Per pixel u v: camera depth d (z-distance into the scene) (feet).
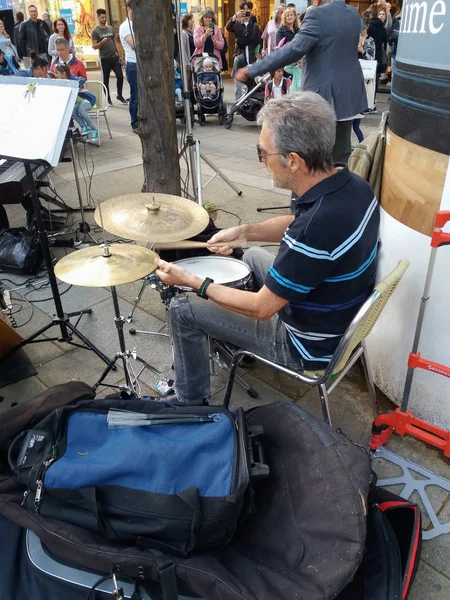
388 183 6.33
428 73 5.02
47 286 10.36
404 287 6.13
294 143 4.55
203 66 22.50
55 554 4.50
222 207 13.83
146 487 4.25
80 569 4.41
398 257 6.18
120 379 7.65
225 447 4.58
